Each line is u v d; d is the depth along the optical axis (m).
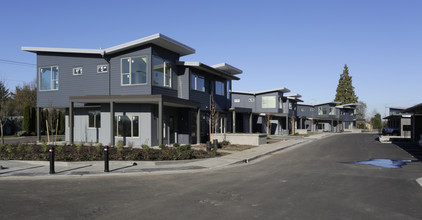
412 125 28.27
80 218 5.44
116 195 7.25
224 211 5.88
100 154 13.68
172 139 21.09
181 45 19.69
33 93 48.16
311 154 17.41
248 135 22.44
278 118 44.50
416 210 5.99
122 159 13.06
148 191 7.70
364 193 7.44
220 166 12.51
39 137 21.59
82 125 21.09
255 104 44.62
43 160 12.82
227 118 29.16
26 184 8.66
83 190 7.83
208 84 24.62
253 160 14.81
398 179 9.35
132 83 18.91
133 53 18.94
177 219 5.37
